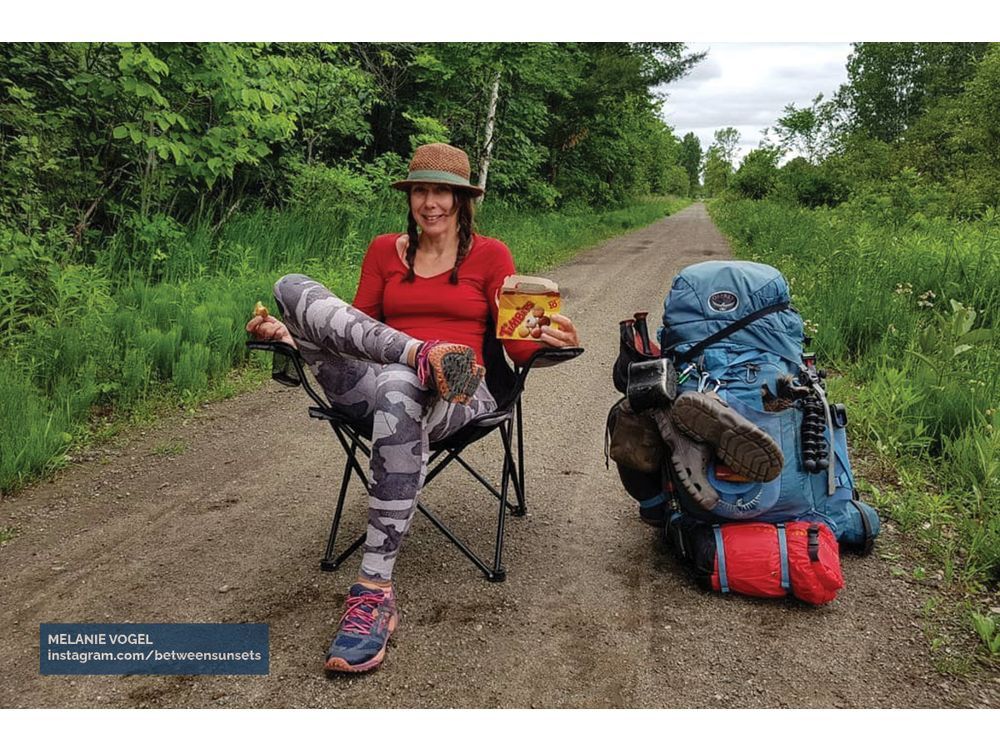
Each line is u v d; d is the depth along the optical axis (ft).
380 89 42.14
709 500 8.16
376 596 7.27
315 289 7.97
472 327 8.84
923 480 11.17
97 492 11.13
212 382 16.51
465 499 11.07
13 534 9.77
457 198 8.59
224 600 8.27
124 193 24.88
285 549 9.46
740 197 131.13
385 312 8.93
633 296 30.25
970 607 8.11
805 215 59.98
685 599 8.38
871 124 146.41
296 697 6.73
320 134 36.88
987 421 12.33
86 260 22.72
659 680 7.00
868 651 7.43
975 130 70.59
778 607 8.22
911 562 9.16
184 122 22.76
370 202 36.32
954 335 13.74
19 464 11.34
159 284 21.33
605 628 7.82
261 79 25.35
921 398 13.07
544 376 18.03
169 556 9.25
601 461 12.71
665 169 184.96
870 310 19.54
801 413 8.48
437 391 7.28
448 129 49.19
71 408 13.53
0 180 20.24
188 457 12.62
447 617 7.97
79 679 6.91
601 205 98.37
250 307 19.54
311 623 7.84
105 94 22.22
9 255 17.71
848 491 8.84
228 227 26.43
